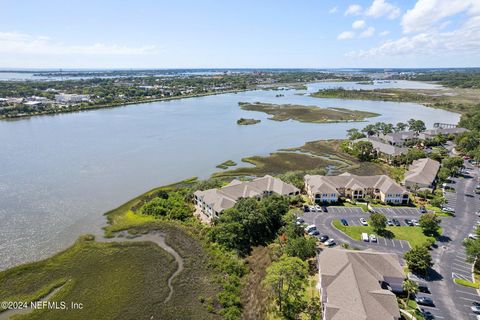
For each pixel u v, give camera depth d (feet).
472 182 374.22
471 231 263.29
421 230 264.52
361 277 179.93
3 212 288.51
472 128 598.34
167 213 291.17
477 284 196.54
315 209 298.56
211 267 222.28
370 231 261.85
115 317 178.60
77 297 192.03
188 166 424.05
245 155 477.36
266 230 263.49
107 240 251.39
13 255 228.84
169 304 189.06
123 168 409.90
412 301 183.01
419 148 518.78
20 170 392.88
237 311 182.60
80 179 369.50
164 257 231.50
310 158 469.16
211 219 277.03
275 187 325.42
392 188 315.99
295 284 194.59
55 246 240.73
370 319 153.99
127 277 210.38
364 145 474.08
